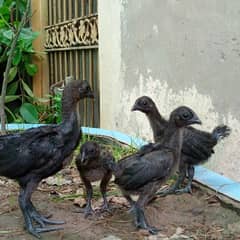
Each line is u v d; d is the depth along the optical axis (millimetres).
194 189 1003
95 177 873
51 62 2049
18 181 810
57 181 1075
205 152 956
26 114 1893
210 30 1062
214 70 1060
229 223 849
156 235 803
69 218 874
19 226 847
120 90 1472
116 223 853
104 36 1540
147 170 788
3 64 1979
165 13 1228
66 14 1854
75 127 816
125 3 1412
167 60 1234
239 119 990
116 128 1507
